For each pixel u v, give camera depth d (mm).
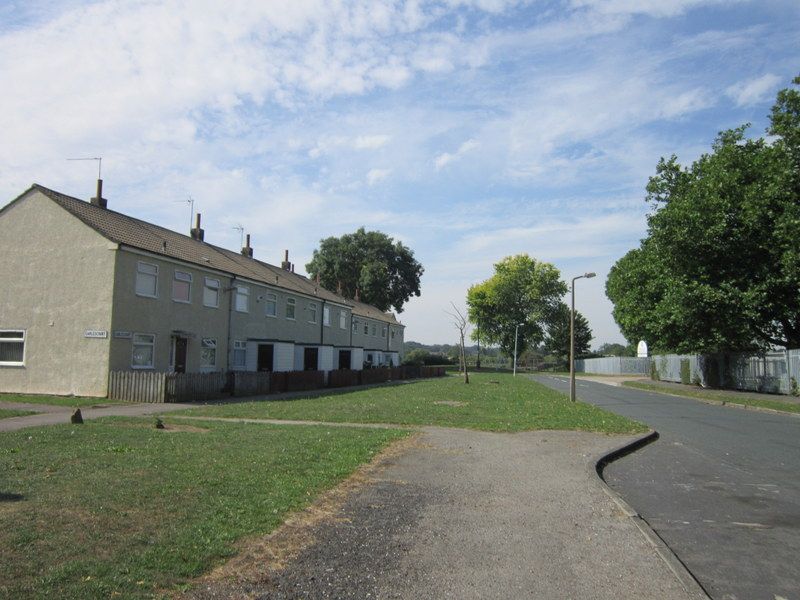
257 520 6395
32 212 23562
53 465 8688
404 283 82562
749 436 15594
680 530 7105
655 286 38531
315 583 4977
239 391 25250
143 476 8102
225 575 4988
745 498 8734
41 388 22719
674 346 40062
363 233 80938
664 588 5129
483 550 6004
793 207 28734
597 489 8766
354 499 7754
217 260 31484
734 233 32156
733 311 31234
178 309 26328
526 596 4906
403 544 6066
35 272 23266
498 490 8609
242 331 32031
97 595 4371
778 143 30953
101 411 17781
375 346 61094
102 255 22531
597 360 85500
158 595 4484
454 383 41875
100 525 5926
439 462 10617
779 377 31797
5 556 5016
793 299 31844
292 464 9398
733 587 5340
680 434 15930
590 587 5133
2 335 23469
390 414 18156
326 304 45188
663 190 39625
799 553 6270
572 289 26406
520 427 15625
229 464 9188
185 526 6031
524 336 96500
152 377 21188
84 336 22375
